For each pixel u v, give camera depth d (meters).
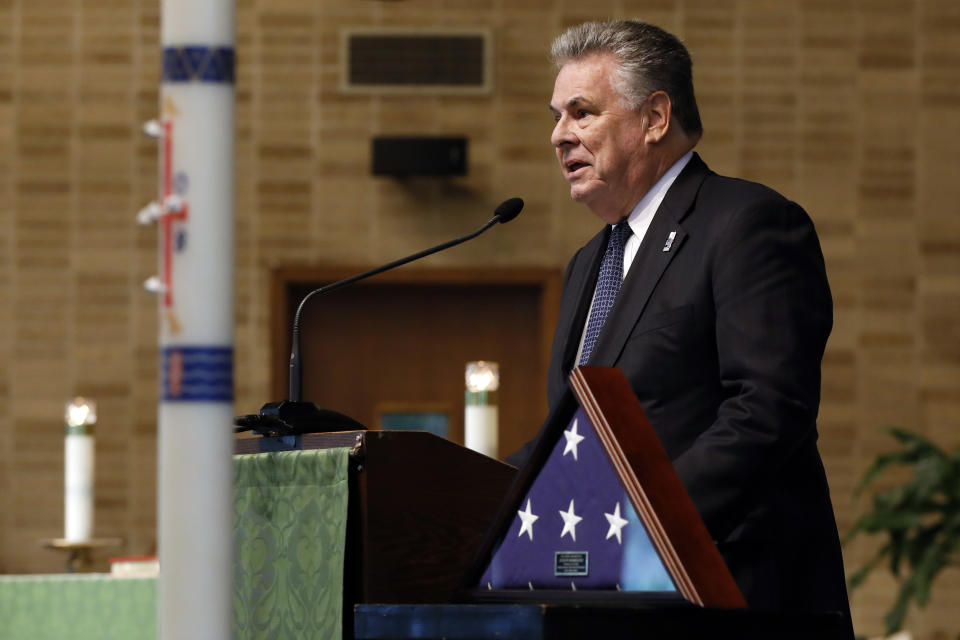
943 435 20.33
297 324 6.70
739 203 6.02
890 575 20.14
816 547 5.68
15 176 20.36
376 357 20.72
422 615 4.30
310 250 20.45
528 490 4.66
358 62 20.55
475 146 20.55
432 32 20.56
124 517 19.98
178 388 3.70
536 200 20.56
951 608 20.09
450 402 20.75
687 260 6.05
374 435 5.23
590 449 4.53
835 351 20.44
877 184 20.59
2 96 20.45
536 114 20.61
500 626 4.11
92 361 20.20
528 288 20.80
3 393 20.12
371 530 5.19
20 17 20.50
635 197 6.54
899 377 20.44
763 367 5.54
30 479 20.02
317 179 20.47
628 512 4.41
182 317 3.71
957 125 20.62
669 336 5.93
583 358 6.47
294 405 5.97
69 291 20.28
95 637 8.66
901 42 20.70
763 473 5.39
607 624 4.05
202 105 3.73
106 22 20.55
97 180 20.39
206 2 3.75
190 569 3.66
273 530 5.62
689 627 4.15
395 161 20.23
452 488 5.35
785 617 4.30
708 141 20.62
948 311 20.48
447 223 20.53
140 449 20.08
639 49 6.48
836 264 20.55
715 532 5.27
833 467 20.30
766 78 20.66
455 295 20.84
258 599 5.69
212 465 3.70
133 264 20.33
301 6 20.58
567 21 20.69
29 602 8.67
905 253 20.55
